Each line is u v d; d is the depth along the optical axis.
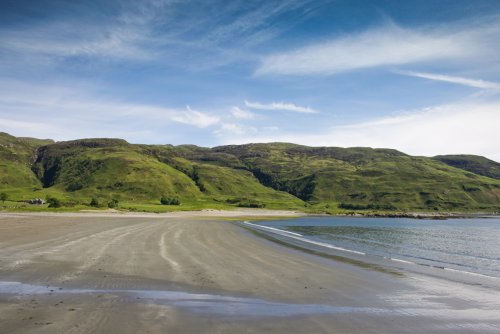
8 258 19.94
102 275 16.50
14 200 162.62
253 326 10.34
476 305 14.09
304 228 74.88
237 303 12.85
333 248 35.56
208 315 11.17
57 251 23.05
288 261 23.97
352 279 18.58
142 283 15.29
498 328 11.18
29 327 9.31
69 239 30.06
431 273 22.16
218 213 144.00
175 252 25.05
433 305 13.85
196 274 17.69
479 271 25.00
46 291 13.25
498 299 15.25
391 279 19.12
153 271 17.94
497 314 12.81
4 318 9.97
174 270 18.44
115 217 82.81
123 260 20.73
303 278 18.16
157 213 119.69
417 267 24.66
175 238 34.81
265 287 15.70
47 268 17.56
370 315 12.06
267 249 30.66
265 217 134.75
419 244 46.25
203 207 177.62
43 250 23.25
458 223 126.62
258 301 13.30
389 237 57.00
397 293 15.77
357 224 105.81
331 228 78.44
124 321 10.13
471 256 35.00
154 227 49.03
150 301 12.47
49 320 9.95
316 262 24.30
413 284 17.94
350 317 11.71
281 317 11.35
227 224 70.56
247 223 83.69
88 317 10.33
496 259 33.12
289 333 9.91
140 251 24.66
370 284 17.48
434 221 143.50
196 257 23.20
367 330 10.47
